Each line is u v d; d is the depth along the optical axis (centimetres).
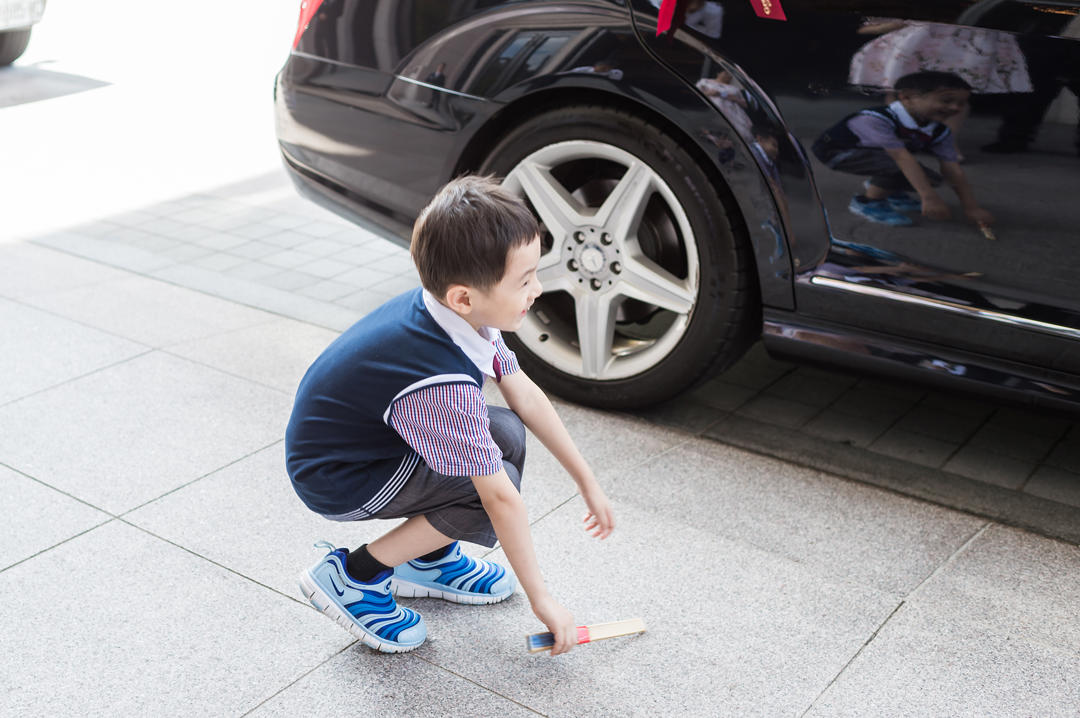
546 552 245
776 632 217
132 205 517
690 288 286
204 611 224
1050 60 224
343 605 206
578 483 208
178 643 214
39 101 738
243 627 219
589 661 209
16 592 229
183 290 406
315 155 342
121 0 1225
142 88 781
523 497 267
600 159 308
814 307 271
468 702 199
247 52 919
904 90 241
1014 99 230
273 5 1183
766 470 280
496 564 232
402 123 314
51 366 338
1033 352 246
